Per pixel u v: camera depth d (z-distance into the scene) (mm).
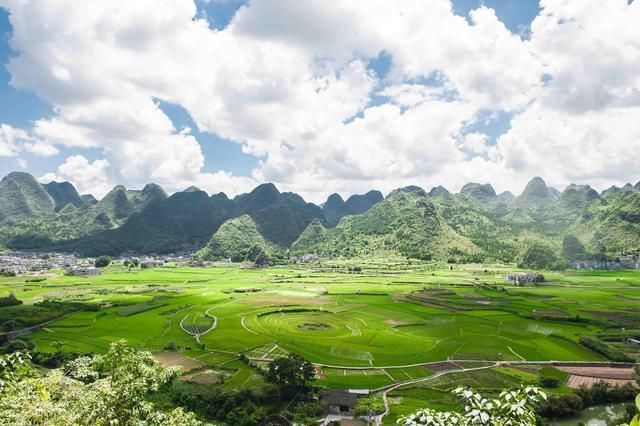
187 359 89875
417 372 83250
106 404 18000
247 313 140500
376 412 64188
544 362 90125
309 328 121000
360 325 124875
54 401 18516
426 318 134500
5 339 105375
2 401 16078
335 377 80062
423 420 13195
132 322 125375
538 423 61344
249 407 64938
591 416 66375
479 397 12977
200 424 21641
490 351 97938
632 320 127062
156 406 63219
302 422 61906
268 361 88688
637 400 8141
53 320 125562
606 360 91938
